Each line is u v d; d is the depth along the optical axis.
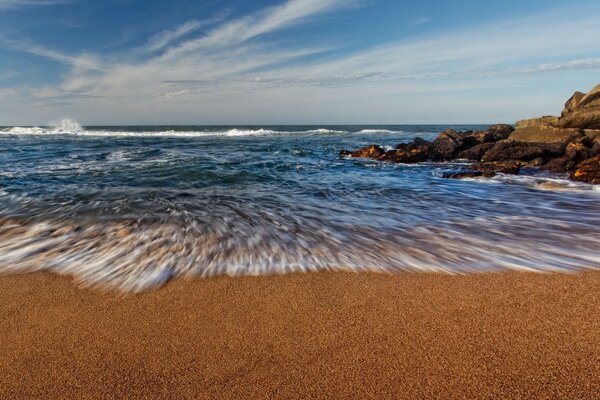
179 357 2.52
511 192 9.45
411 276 3.85
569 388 2.18
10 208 6.63
